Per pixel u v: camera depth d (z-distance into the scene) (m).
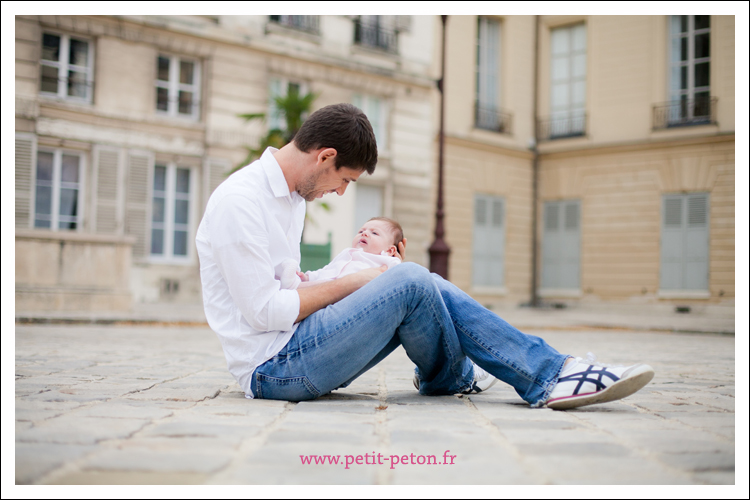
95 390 2.80
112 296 10.48
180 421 2.07
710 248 16.98
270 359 2.53
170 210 14.82
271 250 2.53
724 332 10.26
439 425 2.11
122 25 14.01
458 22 18.45
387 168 17.36
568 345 7.33
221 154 15.22
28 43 13.03
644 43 17.91
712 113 16.97
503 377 2.56
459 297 2.62
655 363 5.11
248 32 15.48
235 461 1.59
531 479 1.47
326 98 16.64
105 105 13.93
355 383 3.49
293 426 2.04
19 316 8.68
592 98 18.72
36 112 13.12
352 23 16.98
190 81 15.12
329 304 2.55
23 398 2.54
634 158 18.05
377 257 2.88
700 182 17.17
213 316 2.60
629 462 1.64
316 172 2.52
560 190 19.25
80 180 13.87
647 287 17.78
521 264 19.42
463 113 18.45
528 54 19.47
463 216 18.41
